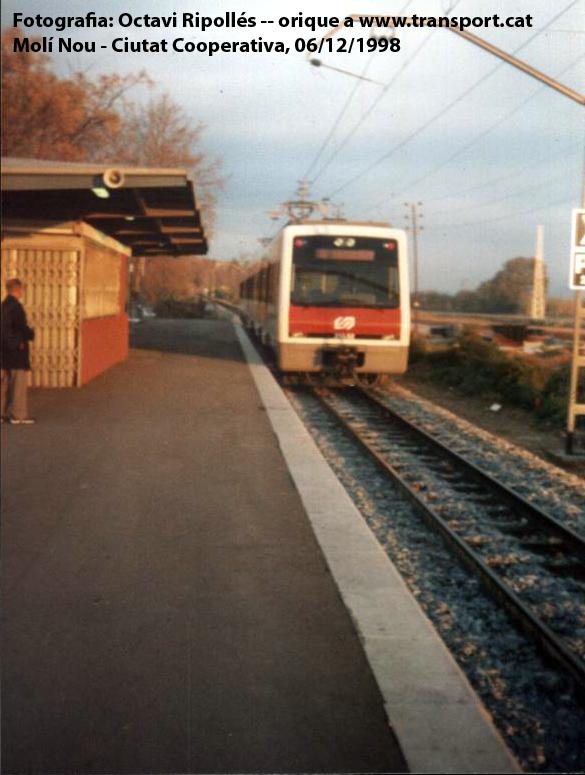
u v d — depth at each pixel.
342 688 3.71
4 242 13.67
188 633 4.30
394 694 3.63
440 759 3.15
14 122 26.59
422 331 46.22
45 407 12.14
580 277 9.38
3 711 3.47
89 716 3.44
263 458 8.93
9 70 25.72
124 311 20.55
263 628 4.37
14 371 10.70
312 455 9.09
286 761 3.13
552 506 8.12
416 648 4.12
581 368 10.34
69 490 7.33
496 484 8.46
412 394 18.20
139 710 3.49
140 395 13.75
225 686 3.71
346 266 16.34
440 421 14.16
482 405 16.67
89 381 15.17
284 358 16.38
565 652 4.44
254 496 7.27
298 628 4.38
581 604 5.54
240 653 4.06
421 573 6.12
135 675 3.81
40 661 3.95
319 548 5.79
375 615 4.54
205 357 21.88
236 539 5.98
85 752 3.17
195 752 3.18
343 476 9.36
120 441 9.70
